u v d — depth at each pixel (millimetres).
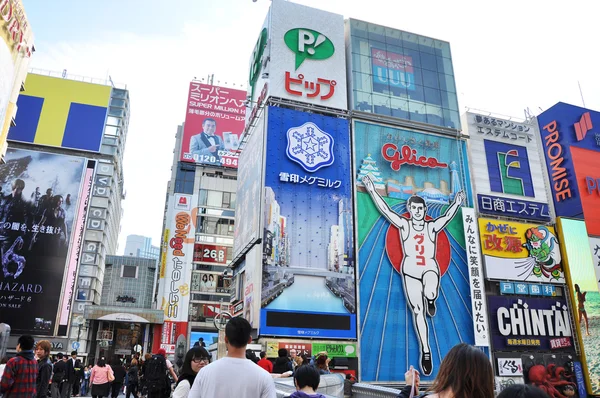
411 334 37531
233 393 4953
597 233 46875
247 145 44312
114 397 23812
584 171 49000
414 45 47656
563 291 43469
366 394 8008
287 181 38156
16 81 37281
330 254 37344
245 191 42406
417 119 44719
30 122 67875
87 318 60688
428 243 40469
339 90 43000
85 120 70125
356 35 45688
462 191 43500
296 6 44406
